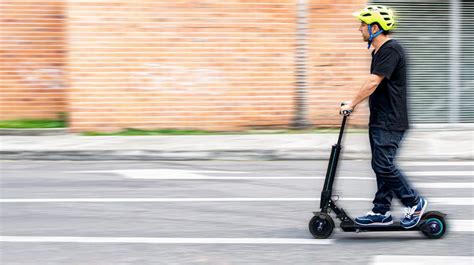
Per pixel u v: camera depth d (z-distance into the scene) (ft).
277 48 61.98
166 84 61.16
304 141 56.39
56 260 26.45
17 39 63.87
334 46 62.54
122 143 55.11
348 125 62.95
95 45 60.03
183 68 61.16
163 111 61.31
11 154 51.93
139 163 50.24
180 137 58.08
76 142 55.57
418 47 65.72
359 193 38.96
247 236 29.86
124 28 60.29
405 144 56.49
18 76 64.13
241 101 62.03
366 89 27.86
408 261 26.25
